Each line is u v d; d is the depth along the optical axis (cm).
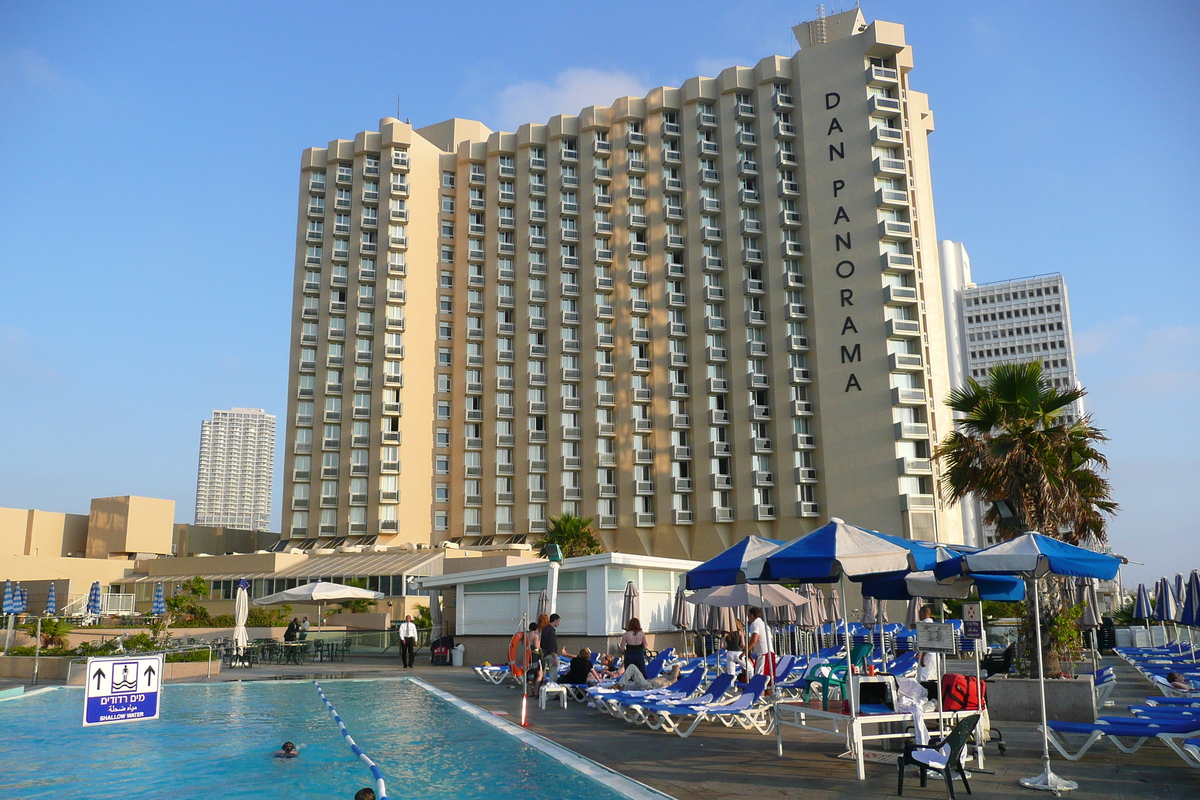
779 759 1177
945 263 16425
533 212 7969
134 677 1145
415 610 5525
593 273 7769
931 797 941
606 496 7338
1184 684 1739
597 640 2759
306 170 7956
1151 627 3947
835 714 1095
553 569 2153
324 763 1259
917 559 1125
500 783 1058
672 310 7631
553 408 7581
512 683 2267
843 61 7438
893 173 7112
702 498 7175
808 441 6969
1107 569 1018
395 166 7800
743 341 7350
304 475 7388
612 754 1223
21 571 6294
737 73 7750
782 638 2725
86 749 1414
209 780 1168
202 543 8162
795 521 6900
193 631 3772
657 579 3028
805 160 7394
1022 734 1351
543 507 7444
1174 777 1031
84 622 4272
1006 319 16162
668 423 7400
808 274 7281
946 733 1076
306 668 2969
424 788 1038
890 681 1174
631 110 8006
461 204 8156
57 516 7412
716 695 1488
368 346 7600
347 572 5981
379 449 7331
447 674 2678
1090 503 1986
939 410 7362
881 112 7231
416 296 7738
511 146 8200
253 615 4456
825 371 6994
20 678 2562
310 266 7731
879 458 6675
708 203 7600
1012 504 1839
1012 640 3269
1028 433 1816
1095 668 2081
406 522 7281
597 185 7956
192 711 1861
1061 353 15738
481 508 7512
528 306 7844
